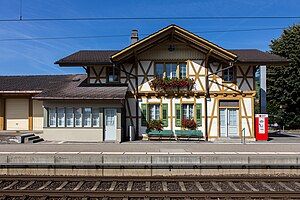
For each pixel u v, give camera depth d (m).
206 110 25.12
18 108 29.08
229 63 24.45
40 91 27.86
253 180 12.30
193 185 11.88
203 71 25.36
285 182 12.25
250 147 18.84
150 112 25.42
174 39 25.31
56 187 11.67
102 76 25.77
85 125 23.86
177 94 25.27
